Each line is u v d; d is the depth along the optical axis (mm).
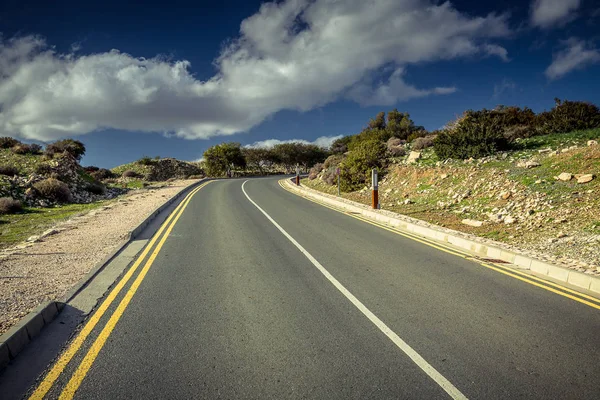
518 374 3174
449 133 18781
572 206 9172
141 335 3914
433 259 7074
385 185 18672
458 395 2893
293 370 3258
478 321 4266
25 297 4797
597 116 17781
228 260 6977
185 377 3146
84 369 3262
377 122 47438
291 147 63531
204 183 31891
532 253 6949
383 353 3555
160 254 7422
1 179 18109
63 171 23141
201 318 4359
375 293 5215
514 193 11312
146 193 22328
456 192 13594
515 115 21641
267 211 14117
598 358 3424
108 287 5418
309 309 4641
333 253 7547
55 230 9656
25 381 3084
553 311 4539
